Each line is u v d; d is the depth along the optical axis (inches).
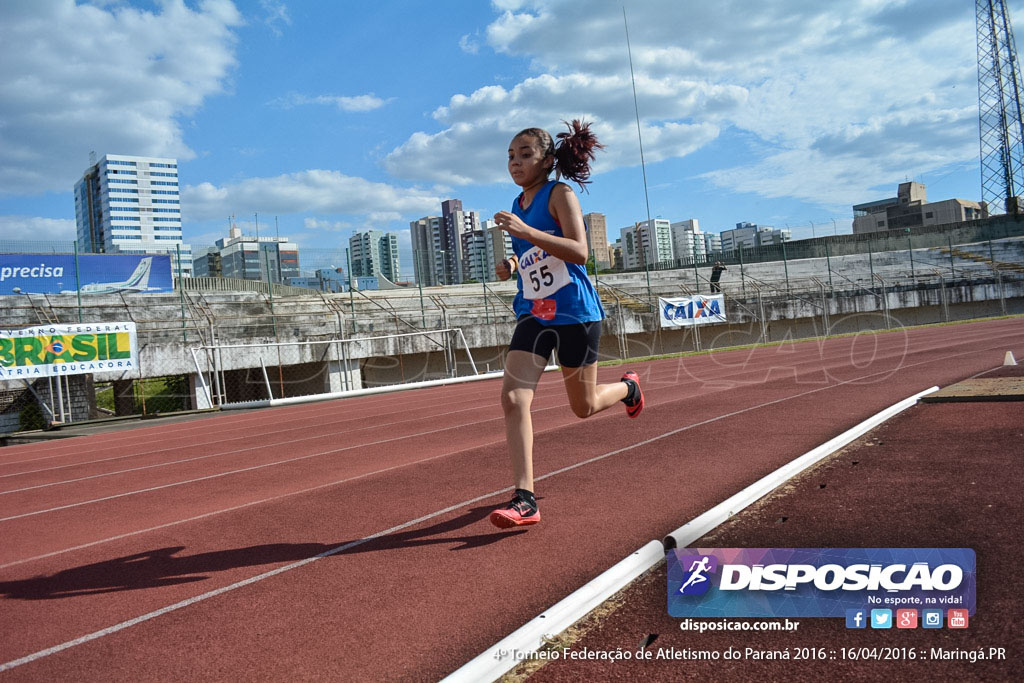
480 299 960.9
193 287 776.9
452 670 64.9
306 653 71.4
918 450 148.4
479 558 98.9
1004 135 1942.7
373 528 122.3
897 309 1232.2
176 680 67.4
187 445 304.5
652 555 88.6
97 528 142.2
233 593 92.8
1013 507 100.5
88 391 564.7
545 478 153.0
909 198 3029.0
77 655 75.7
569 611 72.4
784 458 158.7
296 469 201.9
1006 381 238.8
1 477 244.2
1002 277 1374.3
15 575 110.0
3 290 600.4
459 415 337.4
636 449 183.8
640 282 1146.0
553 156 118.5
